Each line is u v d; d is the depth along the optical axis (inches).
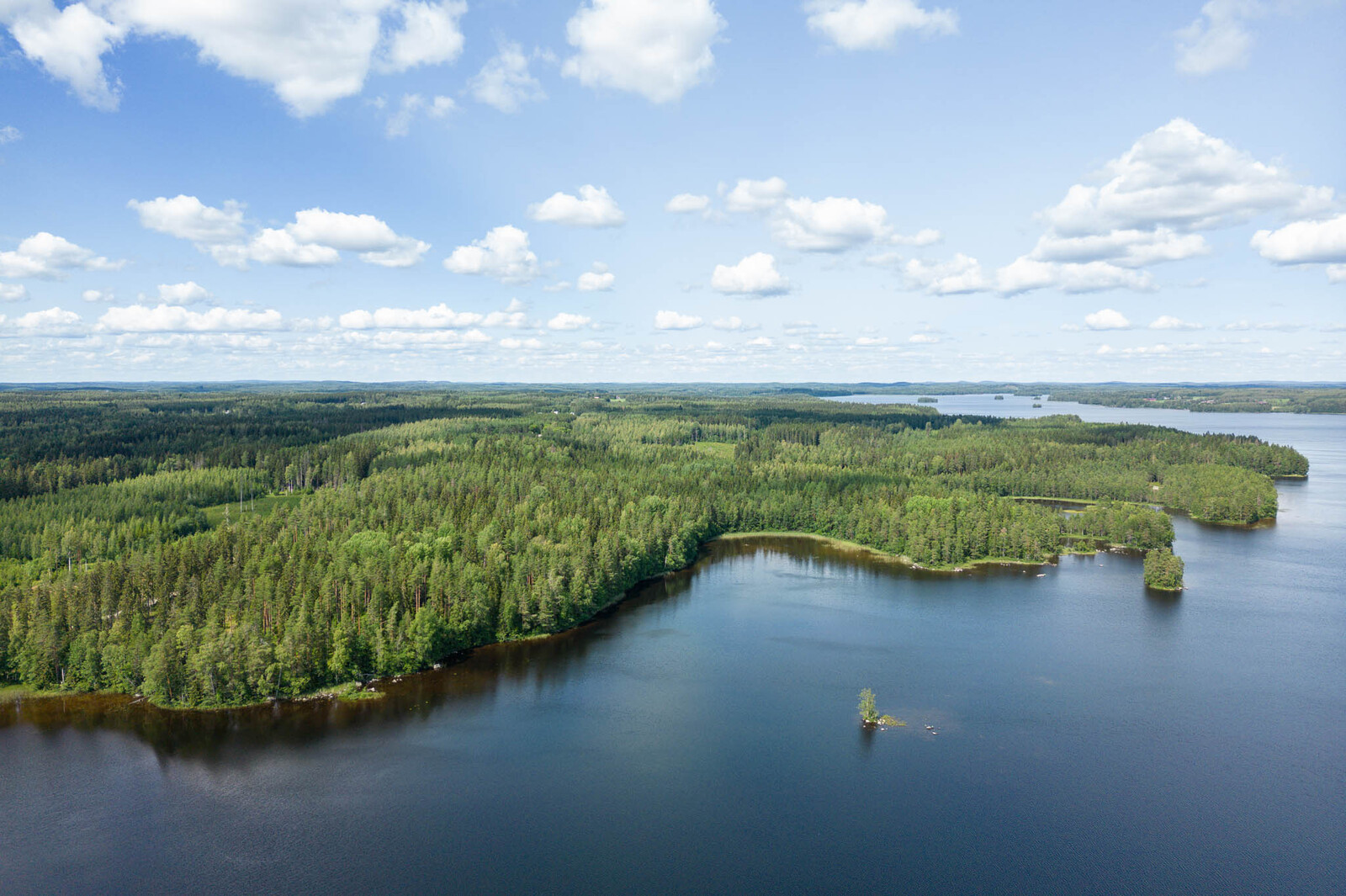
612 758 4790.8
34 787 4394.7
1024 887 3690.9
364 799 4325.8
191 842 3944.4
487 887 3656.5
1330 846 3998.5
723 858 3865.7
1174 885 3705.7
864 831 4089.6
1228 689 5846.5
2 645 5654.5
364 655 5925.2
